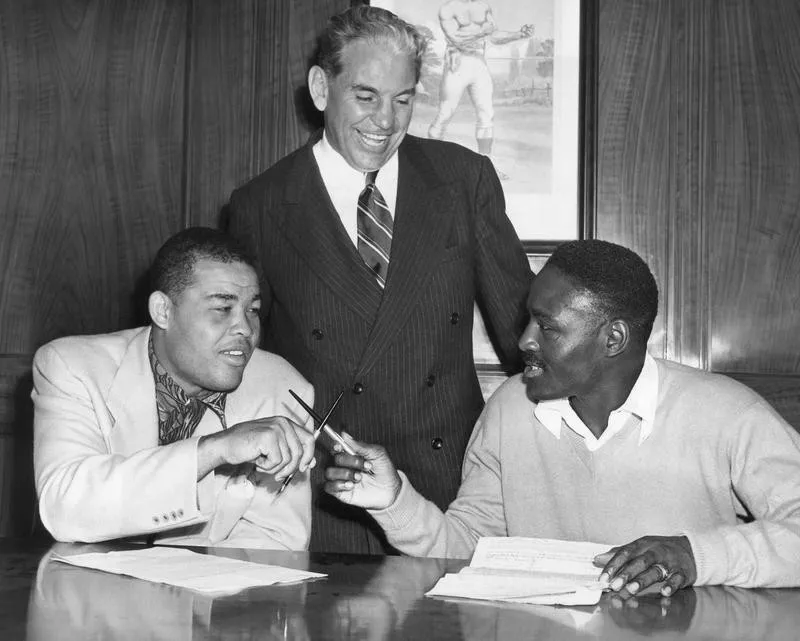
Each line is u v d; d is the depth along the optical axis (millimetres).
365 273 2301
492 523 2006
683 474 1840
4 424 3008
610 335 1807
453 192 2344
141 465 1757
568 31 2840
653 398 1851
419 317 2293
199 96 2955
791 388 2828
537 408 1919
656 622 1318
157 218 2975
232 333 1943
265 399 2096
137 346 2014
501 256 2406
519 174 2850
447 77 2859
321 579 1526
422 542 1852
